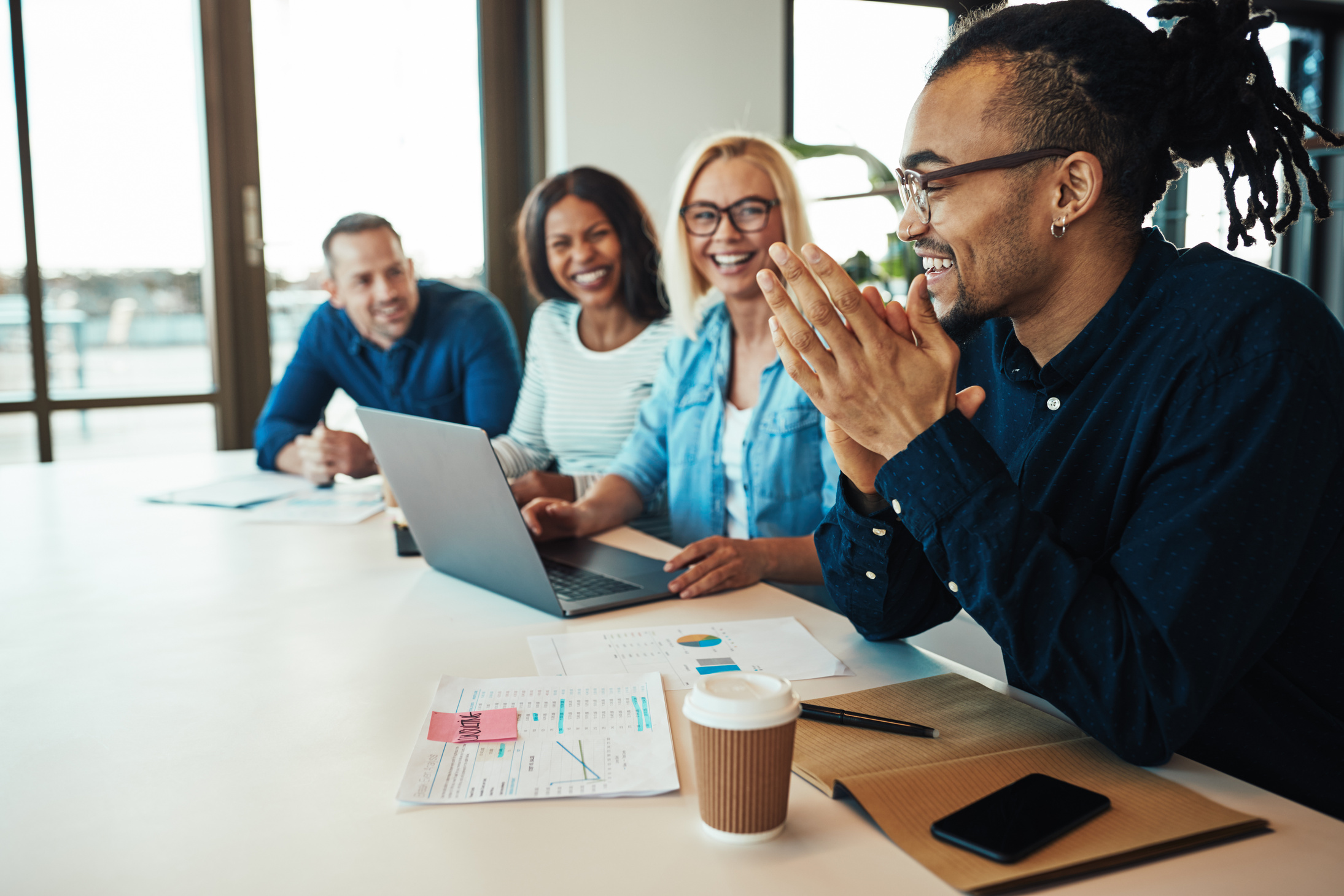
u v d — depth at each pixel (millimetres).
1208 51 857
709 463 1876
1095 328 915
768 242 1879
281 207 3508
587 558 1447
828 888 602
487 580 1275
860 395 841
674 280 2045
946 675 964
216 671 1001
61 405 3295
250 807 715
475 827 683
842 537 1034
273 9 3420
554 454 2436
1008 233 890
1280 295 825
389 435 1307
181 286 3426
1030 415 1013
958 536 809
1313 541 816
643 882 611
